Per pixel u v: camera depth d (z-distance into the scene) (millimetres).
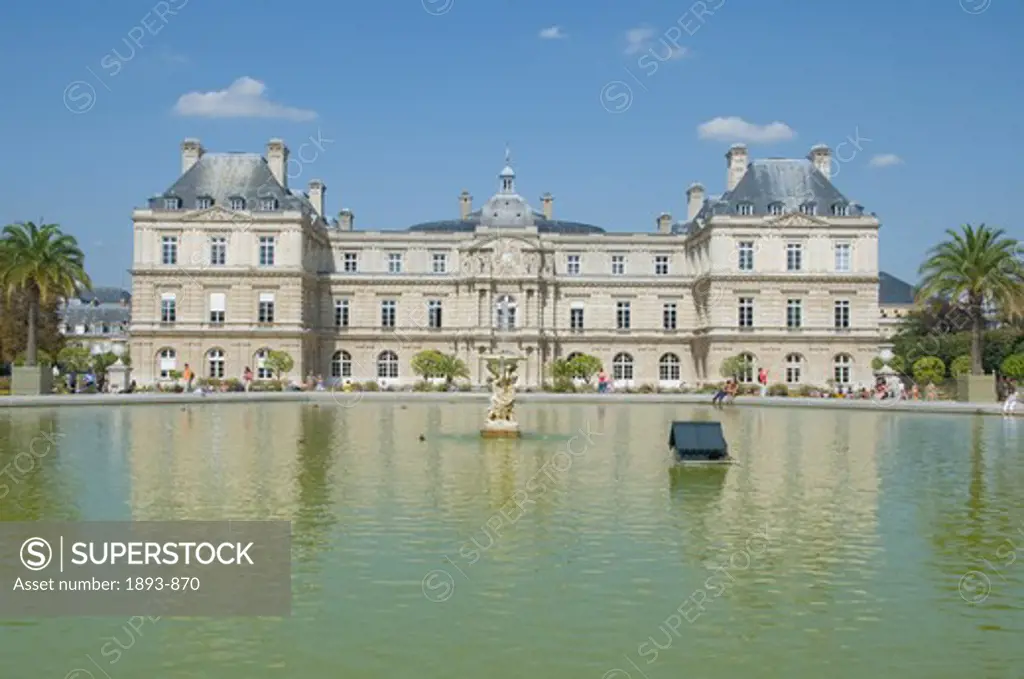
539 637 16844
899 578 20328
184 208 112250
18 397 74875
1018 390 84875
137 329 110000
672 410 75938
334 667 15617
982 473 34812
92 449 40750
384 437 47531
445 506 27453
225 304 111188
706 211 123562
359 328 120375
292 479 32250
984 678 15352
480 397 90688
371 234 125875
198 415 63281
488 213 127625
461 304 119500
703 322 117875
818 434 51438
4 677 15289
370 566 20953
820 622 17703
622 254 127812
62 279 85188
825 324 112562
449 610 18141
